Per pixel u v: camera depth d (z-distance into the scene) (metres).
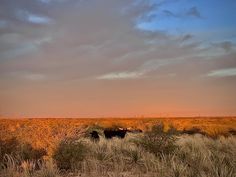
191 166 12.55
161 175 11.54
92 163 12.88
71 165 13.08
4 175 11.69
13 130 14.41
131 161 13.99
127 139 19.48
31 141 14.16
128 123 31.98
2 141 13.66
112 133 25.12
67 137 13.95
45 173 11.85
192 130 30.52
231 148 16.73
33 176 11.71
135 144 16.50
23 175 11.66
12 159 12.62
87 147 14.95
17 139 14.19
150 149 15.31
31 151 13.74
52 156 13.58
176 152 15.03
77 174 12.31
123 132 25.41
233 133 29.16
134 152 14.52
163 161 12.90
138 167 12.97
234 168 11.76
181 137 21.22
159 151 15.16
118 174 11.81
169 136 15.88
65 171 12.88
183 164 12.59
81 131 15.09
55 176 11.84
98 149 15.41
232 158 13.48
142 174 12.02
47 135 14.31
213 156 13.75
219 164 12.17
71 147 13.45
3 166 12.48
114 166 12.88
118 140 19.11
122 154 14.64
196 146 17.11
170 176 11.41
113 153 14.59
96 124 25.92
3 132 14.12
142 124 26.70
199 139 20.62
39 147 14.02
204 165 12.38
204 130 30.27
